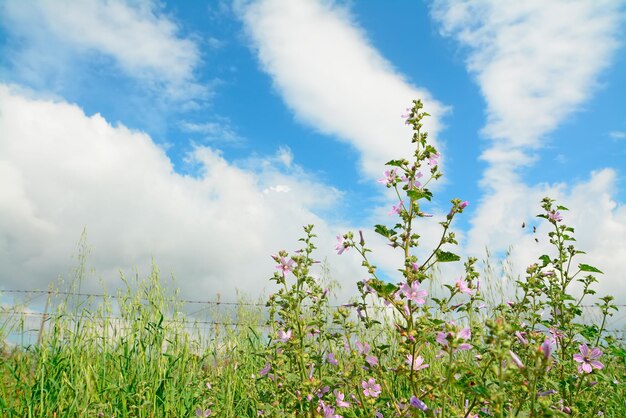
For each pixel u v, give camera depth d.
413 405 0.69
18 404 1.03
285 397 0.91
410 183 0.83
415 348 0.73
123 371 1.19
